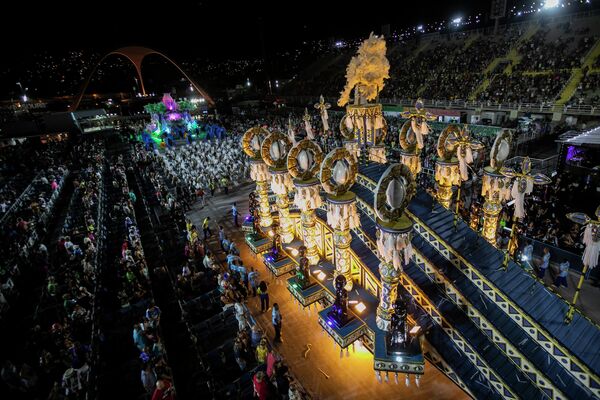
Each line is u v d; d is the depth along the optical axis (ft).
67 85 271.28
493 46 159.33
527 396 30.07
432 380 37.86
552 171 86.17
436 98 152.56
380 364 35.50
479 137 103.96
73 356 36.47
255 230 62.64
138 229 74.43
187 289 53.26
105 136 183.93
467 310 36.24
